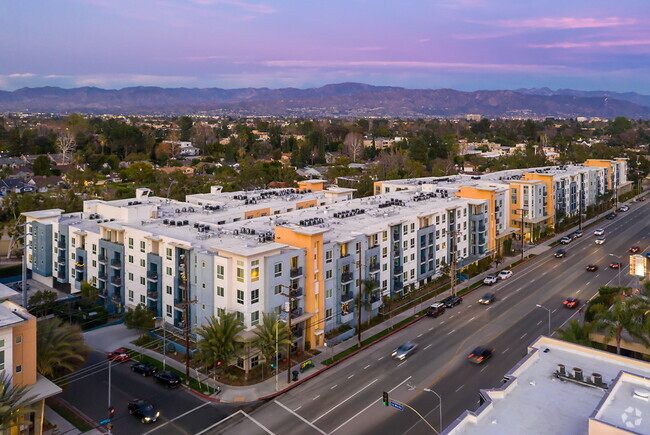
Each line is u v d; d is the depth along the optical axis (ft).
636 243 385.70
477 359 193.47
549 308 252.83
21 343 147.43
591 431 96.78
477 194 346.33
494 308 254.88
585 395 119.65
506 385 121.49
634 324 175.42
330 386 177.88
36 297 233.76
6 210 417.49
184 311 208.23
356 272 229.86
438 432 147.23
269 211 325.62
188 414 160.56
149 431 150.92
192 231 238.48
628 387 115.03
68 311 235.20
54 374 184.34
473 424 108.37
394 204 312.71
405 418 155.74
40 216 285.84
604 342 190.60
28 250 301.02
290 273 200.95
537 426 107.55
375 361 197.16
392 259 256.93
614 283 290.76
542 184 411.54
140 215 278.05
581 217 463.01
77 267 265.34
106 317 240.53
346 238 227.20
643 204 566.36
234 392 173.99
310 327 207.51
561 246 385.70
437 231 294.05
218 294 195.52
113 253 245.04
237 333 182.09
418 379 181.37
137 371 189.26
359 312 212.02
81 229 267.39
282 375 186.39
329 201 378.94
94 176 590.14
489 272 318.86
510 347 207.10
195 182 561.43
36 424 146.72
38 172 628.28
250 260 186.50
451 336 220.64
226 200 346.95
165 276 220.64
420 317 242.78
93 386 178.60
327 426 152.56
